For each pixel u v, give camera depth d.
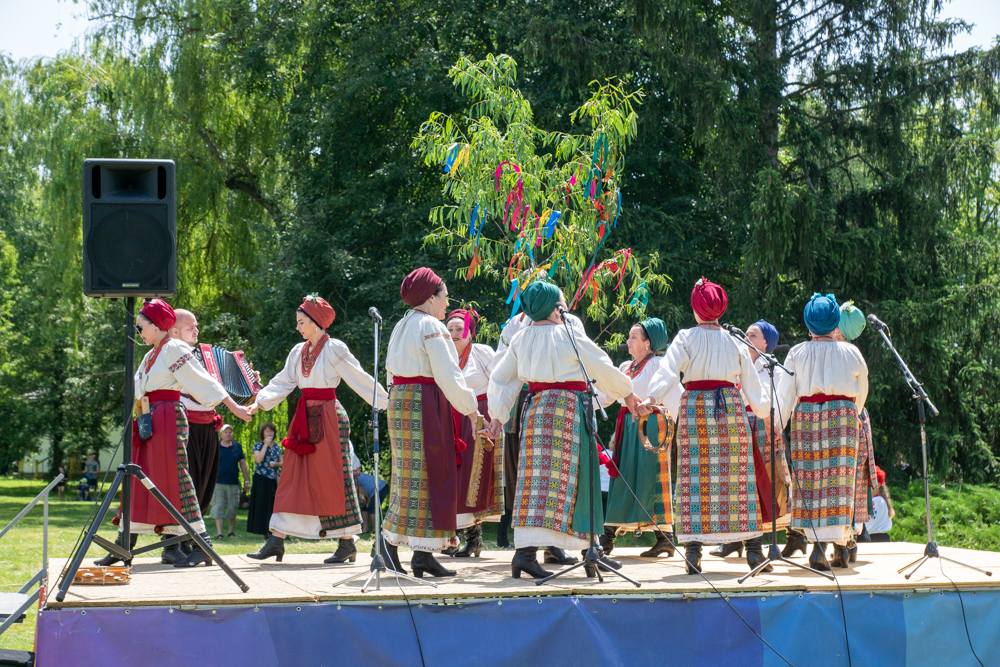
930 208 17.45
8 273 35.53
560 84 17.55
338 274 18.66
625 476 7.03
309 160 21.78
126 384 5.50
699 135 17.12
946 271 17.89
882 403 17.12
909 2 17.80
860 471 6.79
